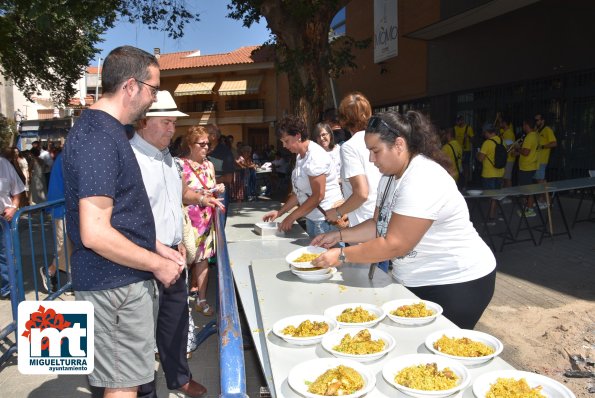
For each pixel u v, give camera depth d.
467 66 13.70
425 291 2.54
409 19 15.98
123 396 2.17
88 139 1.92
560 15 10.62
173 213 2.92
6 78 18.44
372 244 2.38
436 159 2.41
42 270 5.51
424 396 1.50
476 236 2.59
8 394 3.48
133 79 2.03
